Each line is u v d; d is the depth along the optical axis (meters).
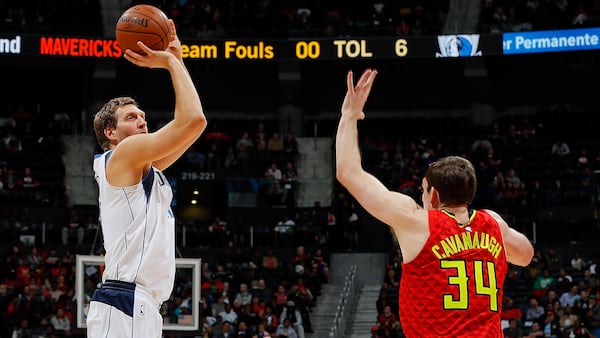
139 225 4.12
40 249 22.89
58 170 26.47
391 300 21.09
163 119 28.64
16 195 24.47
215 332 18.72
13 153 26.20
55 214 24.64
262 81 30.22
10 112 28.47
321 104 30.02
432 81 29.83
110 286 4.11
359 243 25.00
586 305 19.45
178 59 4.43
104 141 4.39
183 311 13.14
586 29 26.30
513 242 4.24
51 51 26.33
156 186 4.24
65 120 28.08
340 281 24.03
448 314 3.90
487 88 29.20
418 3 30.05
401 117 29.22
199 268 13.14
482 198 24.12
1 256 22.97
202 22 28.47
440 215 4.04
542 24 27.00
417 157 25.94
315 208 25.12
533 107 29.45
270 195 25.83
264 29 27.59
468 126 28.09
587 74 29.20
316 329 21.75
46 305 19.75
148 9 4.39
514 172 25.16
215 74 30.16
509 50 26.55
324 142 28.45
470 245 4.00
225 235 24.02
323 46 27.06
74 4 28.06
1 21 26.62
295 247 24.06
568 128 27.39
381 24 28.62
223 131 28.47
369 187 4.01
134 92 29.34
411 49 26.83
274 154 26.92
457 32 27.77
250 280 22.02
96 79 28.56
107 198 4.15
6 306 19.83
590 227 23.00
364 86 4.10
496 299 3.98
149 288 4.15
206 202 25.86
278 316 20.34
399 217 3.98
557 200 23.66
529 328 19.30
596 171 24.03
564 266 22.52
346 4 30.19
